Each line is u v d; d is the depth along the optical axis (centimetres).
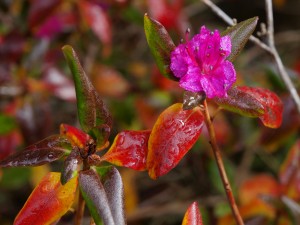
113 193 33
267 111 39
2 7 69
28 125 60
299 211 53
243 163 74
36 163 34
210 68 35
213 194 72
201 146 68
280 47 93
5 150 61
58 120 78
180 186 77
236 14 103
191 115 36
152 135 35
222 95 34
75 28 67
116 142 36
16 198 80
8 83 61
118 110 71
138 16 71
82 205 36
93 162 34
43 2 61
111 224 32
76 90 35
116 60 80
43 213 35
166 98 70
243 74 74
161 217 76
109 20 66
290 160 57
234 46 37
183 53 35
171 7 68
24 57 63
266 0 48
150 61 86
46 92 62
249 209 59
